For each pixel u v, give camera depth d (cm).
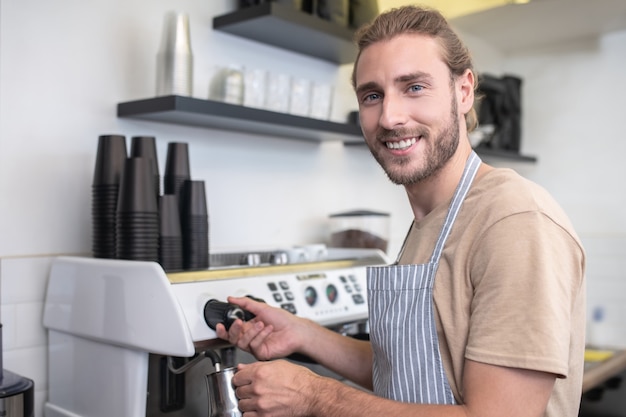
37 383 142
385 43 103
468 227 98
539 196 95
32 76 142
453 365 97
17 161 140
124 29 158
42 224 144
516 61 290
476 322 91
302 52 200
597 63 269
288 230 199
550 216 92
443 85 102
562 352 85
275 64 194
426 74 100
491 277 90
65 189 148
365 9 189
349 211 220
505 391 86
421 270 102
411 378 102
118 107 155
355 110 221
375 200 234
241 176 185
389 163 105
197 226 145
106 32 155
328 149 214
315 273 146
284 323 129
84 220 151
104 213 135
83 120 150
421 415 90
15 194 140
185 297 116
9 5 138
